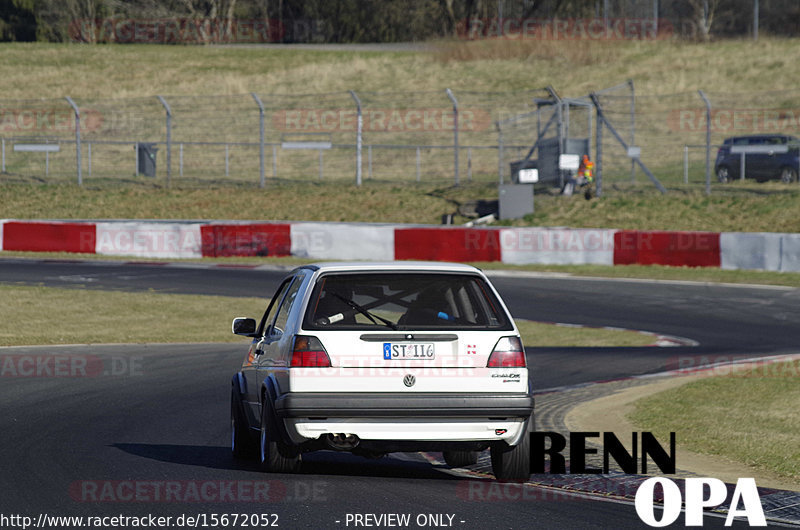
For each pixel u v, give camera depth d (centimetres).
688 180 15688
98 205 15212
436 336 2727
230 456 3412
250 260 11856
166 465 3181
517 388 2747
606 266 11031
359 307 2772
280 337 2892
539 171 14375
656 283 10012
